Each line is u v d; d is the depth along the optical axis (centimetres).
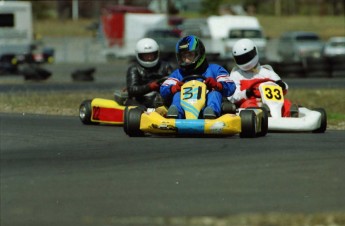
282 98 4766
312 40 17025
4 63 14150
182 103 4244
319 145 4038
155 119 4141
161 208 2733
